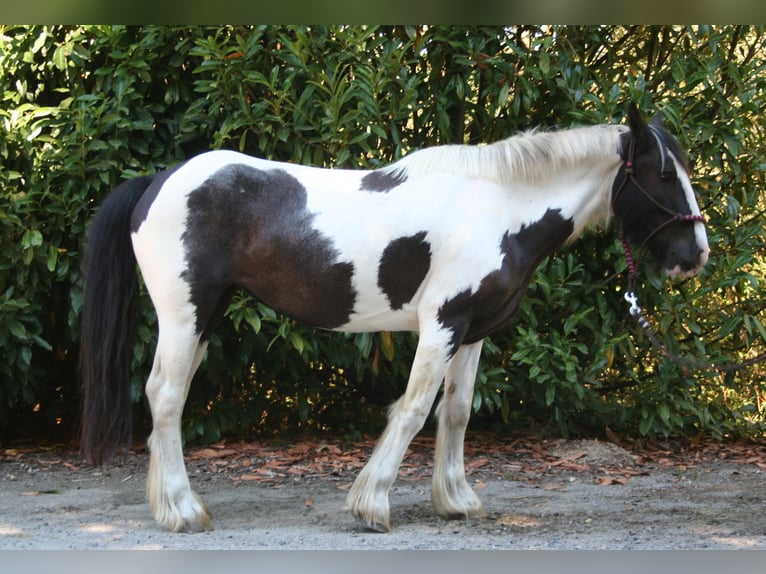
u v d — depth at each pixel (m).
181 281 3.50
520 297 3.71
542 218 3.65
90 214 5.09
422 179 3.60
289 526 3.68
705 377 5.63
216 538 3.44
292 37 5.10
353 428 5.79
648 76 5.59
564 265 5.12
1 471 4.78
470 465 4.97
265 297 3.66
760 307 5.52
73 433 5.70
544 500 4.21
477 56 5.06
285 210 3.54
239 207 3.54
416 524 3.72
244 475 4.71
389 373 5.64
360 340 5.05
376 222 3.52
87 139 4.95
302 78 5.12
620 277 5.35
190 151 5.32
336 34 5.02
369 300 3.57
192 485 4.52
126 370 3.66
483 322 3.61
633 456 5.20
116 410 3.60
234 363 5.32
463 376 3.81
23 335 4.89
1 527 3.61
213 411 5.40
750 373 5.94
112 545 3.31
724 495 4.33
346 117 4.87
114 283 3.65
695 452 5.44
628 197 3.67
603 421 5.75
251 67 5.03
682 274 3.68
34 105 5.04
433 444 5.47
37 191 4.93
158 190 3.56
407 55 5.24
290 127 5.08
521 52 5.09
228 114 5.07
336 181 3.64
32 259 4.95
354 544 3.36
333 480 4.64
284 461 5.02
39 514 3.86
